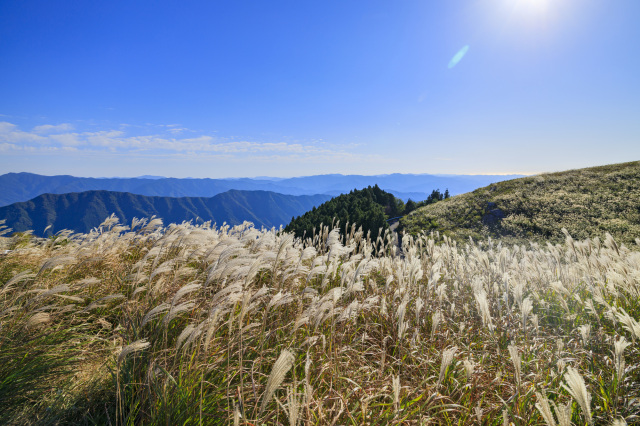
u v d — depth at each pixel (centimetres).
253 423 220
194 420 237
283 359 153
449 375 310
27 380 275
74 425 244
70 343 327
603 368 320
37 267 496
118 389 228
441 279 629
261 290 323
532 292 542
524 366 320
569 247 590
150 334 322
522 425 251
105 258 502
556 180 3862
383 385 297
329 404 271
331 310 321
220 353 298
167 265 331
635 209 2459
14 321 316
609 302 455
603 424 257
